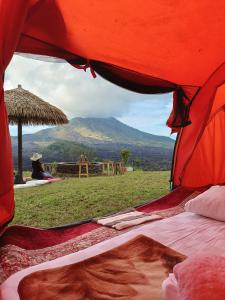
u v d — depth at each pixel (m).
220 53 2.23
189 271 1.07
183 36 2.04
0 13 1.43
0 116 1.51
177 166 3.54
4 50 1.49
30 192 5.13
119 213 2.85
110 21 1.87
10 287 1.37
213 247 1.86
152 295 1.29
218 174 3.56
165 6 1.77
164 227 2.25
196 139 3.07
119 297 1.28
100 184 5.84
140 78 2.49
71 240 2.17
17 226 2.19
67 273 1.48
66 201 4.52
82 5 1.72
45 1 1.64
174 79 2.57
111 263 1.60
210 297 0.93
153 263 1.61
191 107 2.80
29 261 1.74
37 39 1.94
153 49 2.16
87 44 2.07
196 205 2.62
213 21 1.91
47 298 1.27
